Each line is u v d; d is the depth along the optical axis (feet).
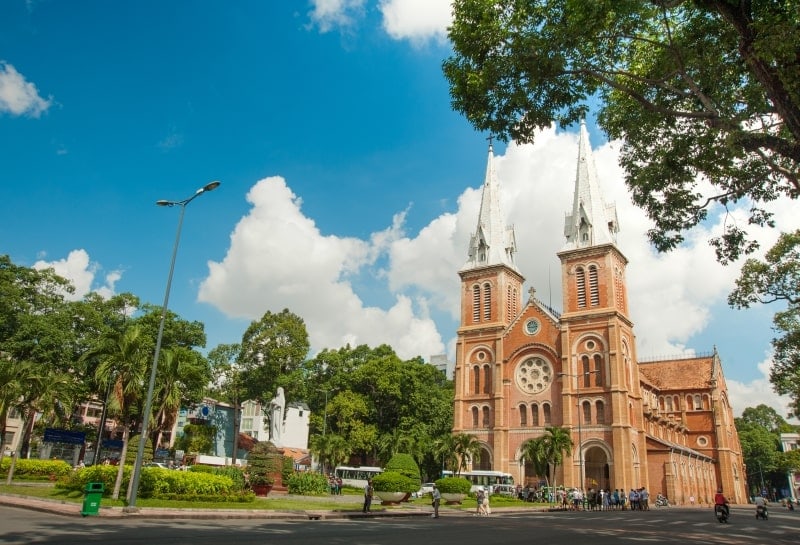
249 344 239.30
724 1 49.93
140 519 72.69
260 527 69.56
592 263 230.89
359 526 79.05
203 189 93.20
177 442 244.22
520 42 59.77
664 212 76.28
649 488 221.46
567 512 152.66
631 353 230.07
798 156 51.75
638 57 70.28
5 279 176.55
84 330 188.55
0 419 120.16
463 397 245.45
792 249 116.67
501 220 269.64
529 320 239.91
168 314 203.82
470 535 71.10
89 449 207.92
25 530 55.36
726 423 310.45
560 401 222.89
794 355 131.64
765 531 97.50
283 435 344.28
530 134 67.77
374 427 250.57
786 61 48.16
